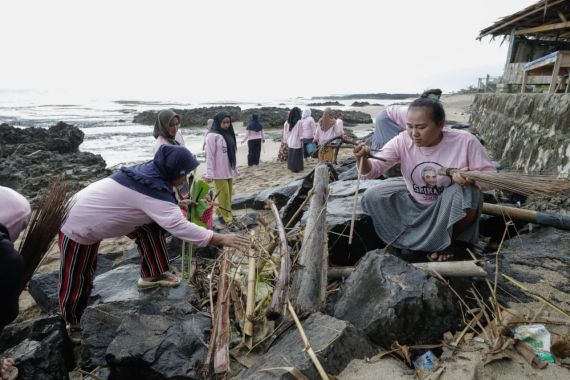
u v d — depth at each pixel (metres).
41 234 2.56
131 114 51.09
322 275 2.95
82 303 3.18
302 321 2.59
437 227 2.88
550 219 3.51
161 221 2.81
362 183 4.80
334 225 3.51
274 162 14.20
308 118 11.37
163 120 5.34
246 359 2.59
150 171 2.90
